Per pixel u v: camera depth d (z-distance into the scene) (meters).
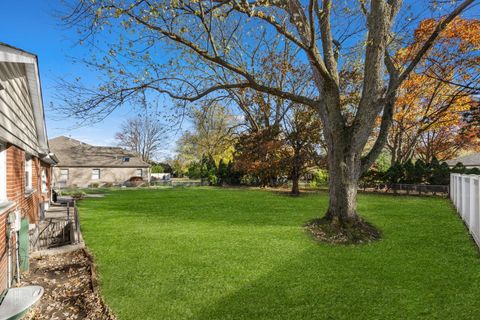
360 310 3.93
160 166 51.78
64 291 4.82
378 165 26.47
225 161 36.69
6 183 5.65
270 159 20.39
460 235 7.82
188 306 4.14
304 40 8.89
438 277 4.95
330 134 8.30
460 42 15.84
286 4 8.70
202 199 17.31
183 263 5.86
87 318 3.94
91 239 7.84
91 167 36.06
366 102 8.02
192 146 44.84
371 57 7.96
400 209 12.27
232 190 24.48
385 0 8.13
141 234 8.34
